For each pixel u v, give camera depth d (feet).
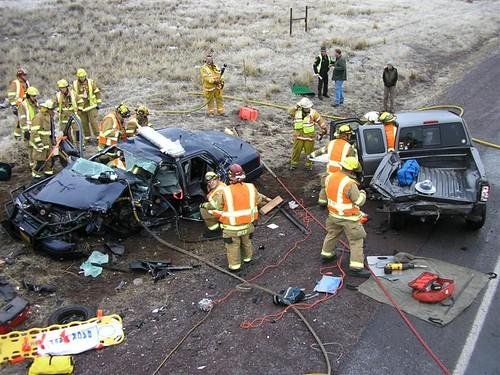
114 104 51.80
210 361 20.52
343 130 31.53
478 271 25.85
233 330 22.25
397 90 59.00
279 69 63.57
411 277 25.35
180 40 76.64
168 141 31.19
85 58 67.87
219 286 25.40
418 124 32.94
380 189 28.81
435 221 29.91
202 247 28.94
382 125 33.65
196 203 31.09
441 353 20.63
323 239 29.50
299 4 107.34
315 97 55.16
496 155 40.75
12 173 38.19
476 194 27.61
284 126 47.55
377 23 90.58
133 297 24.68
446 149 32.58
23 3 96.84
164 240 29.50
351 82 59.82
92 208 26.73
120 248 28.14
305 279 25.79
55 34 79.92
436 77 65.26
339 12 99.50
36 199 28.14
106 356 20.99
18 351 21.01
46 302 24.29
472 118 50.08
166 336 22.00
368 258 27.09
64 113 41.11
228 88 56.59
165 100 53.06
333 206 25.40
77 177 29.43
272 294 24.39
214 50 71.87
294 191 35.50
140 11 96.84
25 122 36.17
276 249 28.63
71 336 21.68
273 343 21.40
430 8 108.68
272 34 81.05
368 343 21.24
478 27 92.17
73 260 27.48
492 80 63.36
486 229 30.12
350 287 24.85
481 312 22.89
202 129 45.57
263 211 32.19
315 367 20.07
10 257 27.55
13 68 63.31
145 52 71.00
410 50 74.49
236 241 25.76
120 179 28.76
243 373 19.88
